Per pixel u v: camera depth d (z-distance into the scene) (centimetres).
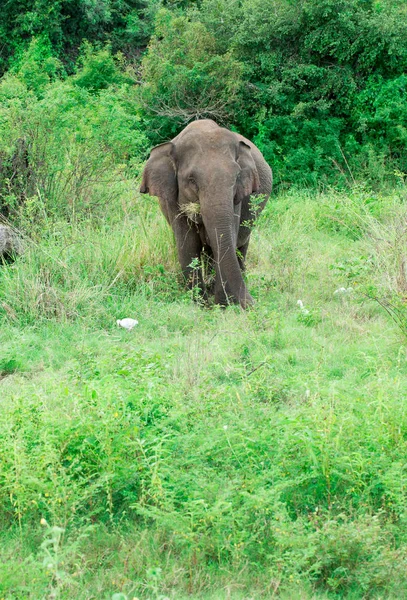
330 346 905
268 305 1066
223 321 1005
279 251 1274
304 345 923
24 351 915
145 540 529
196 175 1081
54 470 570
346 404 661
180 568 503
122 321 1009
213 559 524
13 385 813
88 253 1158
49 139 1413
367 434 611
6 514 575
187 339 945
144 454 576
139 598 482
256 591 488
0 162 1325
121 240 1216
